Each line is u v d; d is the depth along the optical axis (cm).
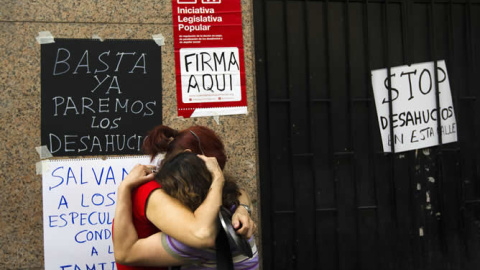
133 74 315
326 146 363
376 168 365
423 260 366
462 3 375
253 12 356
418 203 367
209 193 204
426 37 373
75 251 304
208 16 321
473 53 375
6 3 306
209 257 203
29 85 306
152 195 208
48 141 306
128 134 312
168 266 210
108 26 314
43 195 303
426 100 370
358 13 367
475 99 376
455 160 372
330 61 363
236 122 321
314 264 358
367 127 366
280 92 359
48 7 309
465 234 369
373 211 364
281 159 358
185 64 318
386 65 367
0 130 302
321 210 360
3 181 301
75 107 309
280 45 359
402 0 371
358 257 361
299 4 362
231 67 322
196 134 233
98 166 308
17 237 301
